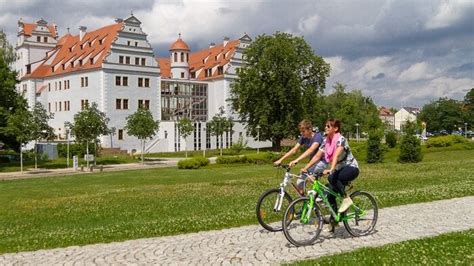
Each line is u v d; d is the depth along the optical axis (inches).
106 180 1379.2
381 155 1670.8
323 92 2881.4
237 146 2974.9
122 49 3152.1
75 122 2183.8
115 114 3112.7
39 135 2055.9
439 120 6008.9
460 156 1859.0
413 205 556.7
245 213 527.2
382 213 508.1
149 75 3287.4
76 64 3321.9
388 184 831.7
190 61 4192.9
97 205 740.7
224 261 338.3
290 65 2672.2
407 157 1596.9
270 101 2704.2
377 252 338.6
